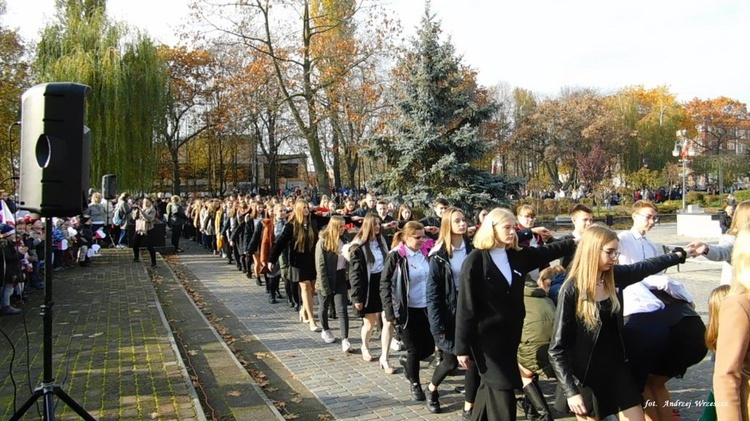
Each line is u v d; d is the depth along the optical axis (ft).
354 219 33.53
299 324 30.96
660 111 204.23
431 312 17.02
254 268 43.83
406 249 19.36
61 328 26.35
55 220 46.24
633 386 12.45
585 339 12.46
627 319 15.07
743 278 9.11
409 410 17.99
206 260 60.90
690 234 89.35
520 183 56.85
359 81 100.17
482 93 133.90
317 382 20.95
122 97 77.92
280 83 88.12
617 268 13.52
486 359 13.57
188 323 29.22
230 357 22.88
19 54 105.29
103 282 40.73
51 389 13.20
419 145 54.80
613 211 128.06
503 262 14.02
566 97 201.67
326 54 87.51
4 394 17.52
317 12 94.07
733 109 260.21
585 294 12.35
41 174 13.14
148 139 82.79
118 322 27.55
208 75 136.67
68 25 80.89
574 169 186.91
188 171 182.60
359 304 22.47
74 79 75.77
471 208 53.98
